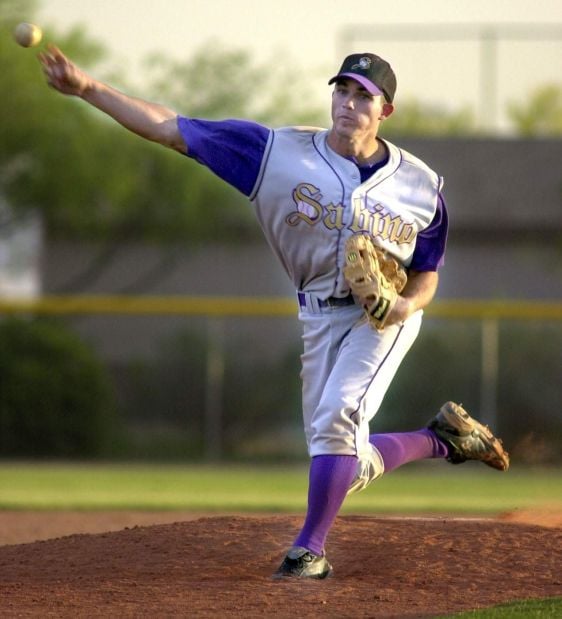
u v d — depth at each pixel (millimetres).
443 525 19312
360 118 15906
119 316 64312
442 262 17078
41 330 59438
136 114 15922
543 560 17203
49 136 73625
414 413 57688
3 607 14812
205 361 60062
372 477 17594
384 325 16141
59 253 85688
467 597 15352
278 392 59812
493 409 57469
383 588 15820
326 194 15969
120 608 14625
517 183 85312
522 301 85125
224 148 16078
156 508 32000
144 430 60031
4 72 73250
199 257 86625
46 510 31453
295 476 49625
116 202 76312
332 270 16312
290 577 16281
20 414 58438
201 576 16562
